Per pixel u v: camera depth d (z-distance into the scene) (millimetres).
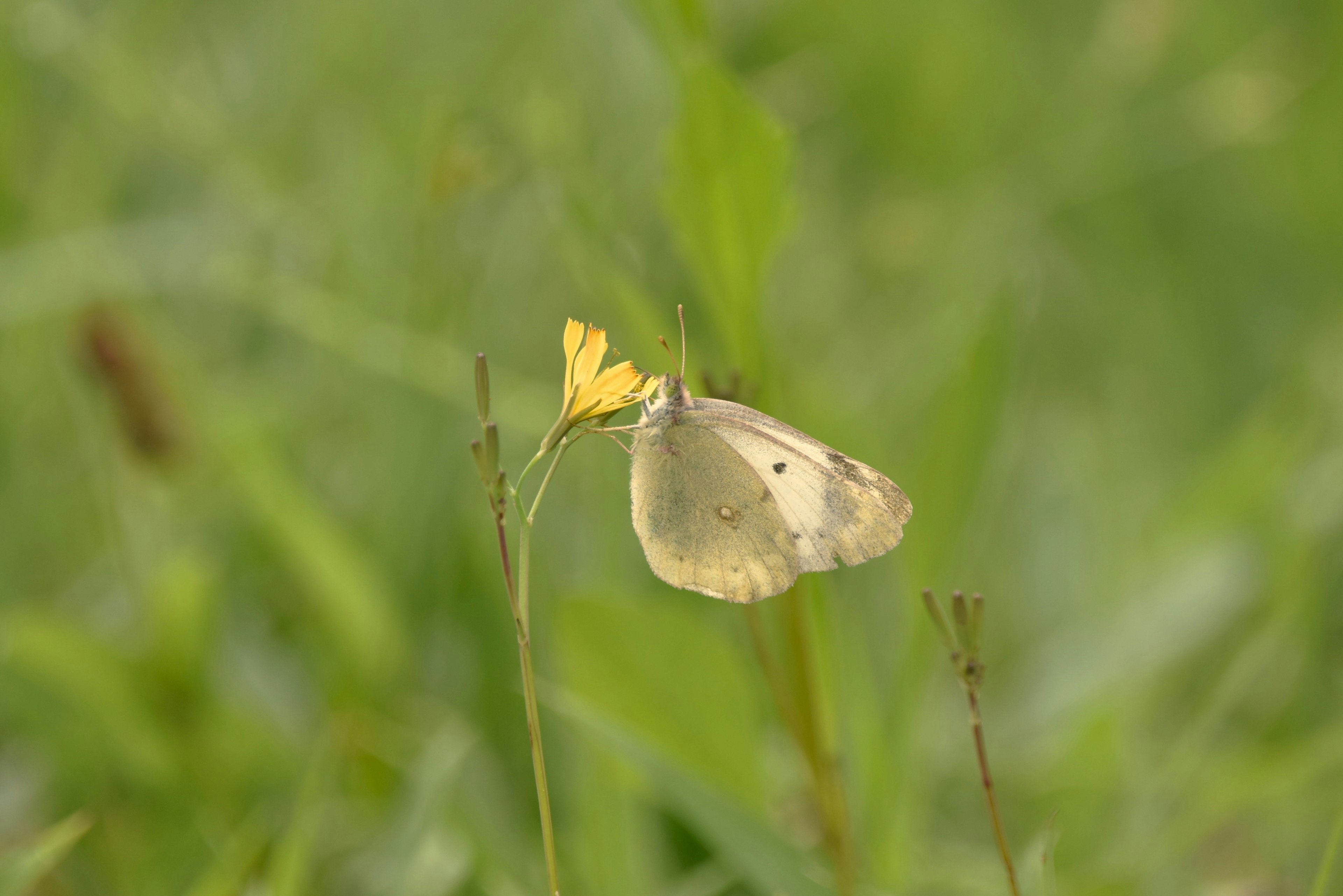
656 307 772
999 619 821
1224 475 807
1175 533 808
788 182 745
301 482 810
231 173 834
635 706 753
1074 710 791
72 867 770
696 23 746
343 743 770
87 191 840
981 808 785
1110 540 823
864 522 749
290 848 739
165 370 802
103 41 831
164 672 775
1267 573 798
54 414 833
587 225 772
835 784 746
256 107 865
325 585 784
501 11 864
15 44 841
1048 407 860
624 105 837
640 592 796
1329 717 792
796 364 823
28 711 777
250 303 836
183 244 835
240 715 779
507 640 788
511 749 785
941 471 768
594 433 771
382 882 744
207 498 818
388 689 788
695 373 761
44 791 781
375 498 812
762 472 752
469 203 829
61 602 813
